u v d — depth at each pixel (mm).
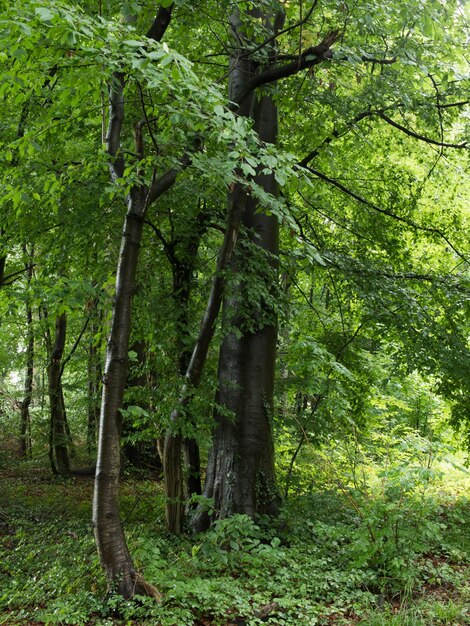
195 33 8609
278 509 8539
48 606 5684
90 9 6695
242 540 7113
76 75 5605
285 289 11516
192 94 5078
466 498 10531
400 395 15773
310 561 7082
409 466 7918
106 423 5938
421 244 12523
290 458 9992
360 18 7488
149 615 5570
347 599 6234
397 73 8742
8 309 6699
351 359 10938
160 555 7180
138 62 4652
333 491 9062
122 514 9898
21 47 4941
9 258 13406
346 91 10180
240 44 8141
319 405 9742
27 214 9094
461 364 9625
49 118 6789
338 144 11500
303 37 7773
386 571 6824
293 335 10344
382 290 9969
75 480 14219
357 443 9961
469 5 8406
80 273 10031
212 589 6148
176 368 8906
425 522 7359
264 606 5922
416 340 9664
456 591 6625
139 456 14430
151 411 8633
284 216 5758
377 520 6992
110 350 6051
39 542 8039
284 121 9508
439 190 12109
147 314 8844
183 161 6879
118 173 6602
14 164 9070
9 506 10625
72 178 7809
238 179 5660
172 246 9258
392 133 11328
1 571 6871
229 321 8453
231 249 7863
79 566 6484
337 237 11891
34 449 17250
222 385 8781
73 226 8766
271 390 8906
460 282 10562
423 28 7836
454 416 10812
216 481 8570
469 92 9438
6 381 20406
